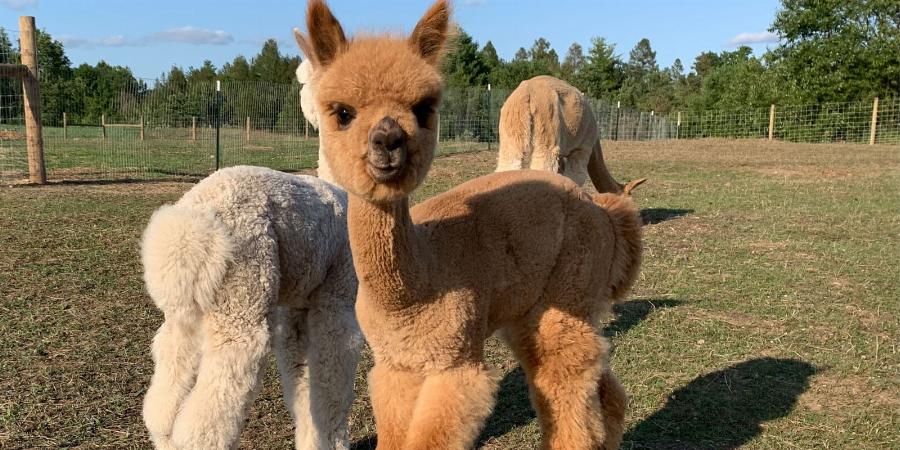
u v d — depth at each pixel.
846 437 4.00
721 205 12.05
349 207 2.70
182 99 23.70
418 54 2.69
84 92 35.84
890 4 31.97
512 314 3.22
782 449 3.90
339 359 3.71
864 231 9.73
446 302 2.79
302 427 3.83
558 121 8.02
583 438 3.24
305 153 21.19
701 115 37.16
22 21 12.55
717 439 4.04
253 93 24.62
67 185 13.24
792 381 4.76
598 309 3.50
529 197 3.30
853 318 6.00
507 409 4.51
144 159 18.91
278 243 3.38
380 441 2.90
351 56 2.52
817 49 33.22
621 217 3.72
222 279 3.10
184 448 2.98
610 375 3.64
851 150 23.80
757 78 37.78
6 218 9.49
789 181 15.41
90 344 5.11
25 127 14.21
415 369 2.85
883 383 4.70
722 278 7.30
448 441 2.68
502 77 49.56
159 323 5.61
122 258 7.54
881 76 31.94
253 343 3.15
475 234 3.05
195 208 3.23
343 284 3.74
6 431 3.84
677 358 5.19
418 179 2.47
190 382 3.29
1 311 5.68
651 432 4.13
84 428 3.94
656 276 7.39
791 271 7.53
